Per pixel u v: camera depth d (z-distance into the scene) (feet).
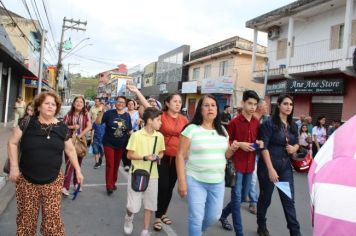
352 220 3.17
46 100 11.84
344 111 51.24
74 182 23.50
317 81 53.83
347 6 49.67
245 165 15.58
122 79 187.73
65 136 12.25
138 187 14.88
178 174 12.54
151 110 16.14
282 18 62.85
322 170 3.51
